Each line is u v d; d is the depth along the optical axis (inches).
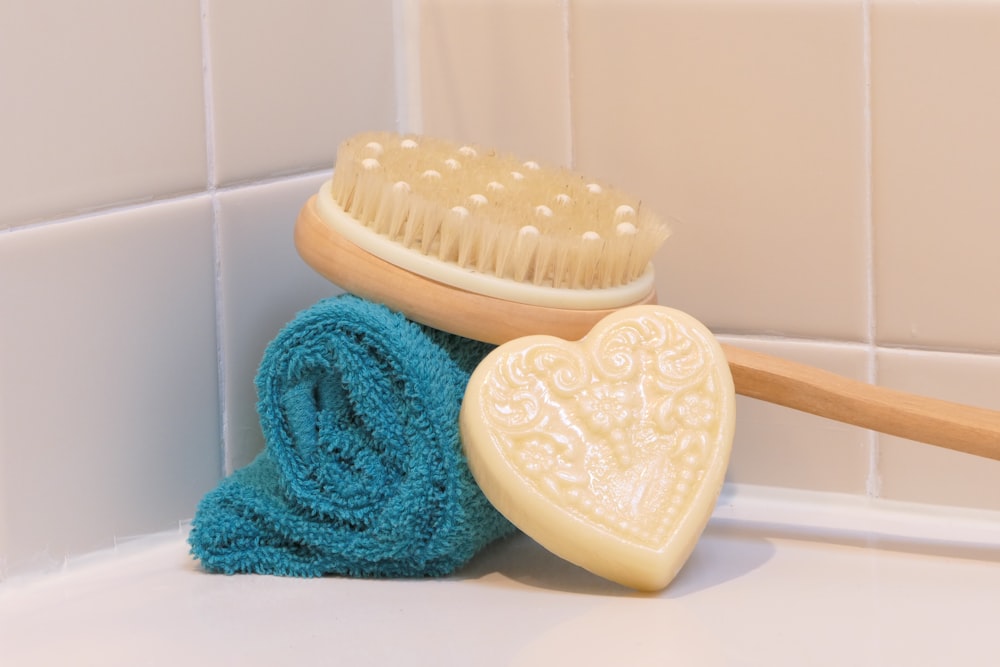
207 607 28.1
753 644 26.5
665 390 29.1
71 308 29.4
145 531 30.5
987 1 31.1
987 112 31.4
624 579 28.3
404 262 29.4
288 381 29.4
